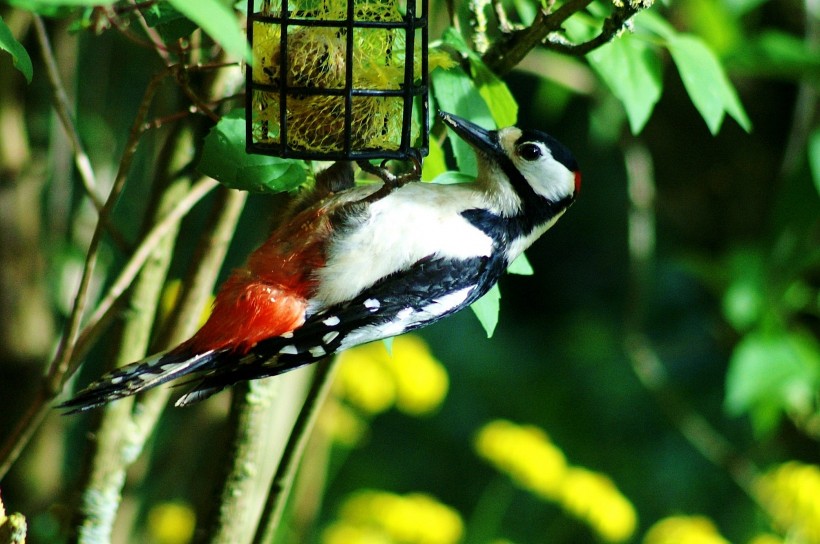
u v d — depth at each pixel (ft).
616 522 41.34
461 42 23.09
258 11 21.17
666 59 38.01
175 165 25.17
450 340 67.87
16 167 33.14
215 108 24.71
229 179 20.27
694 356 62.69
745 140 46.80
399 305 22.26
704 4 36.19
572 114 64.54
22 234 33.32
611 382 66.59
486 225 23.25
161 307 30.37
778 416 43.16
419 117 22.08
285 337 21.74
